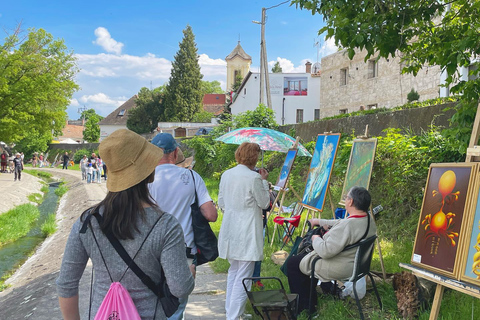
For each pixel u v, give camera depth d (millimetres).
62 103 29812
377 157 8562
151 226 1874
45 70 28234
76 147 60219
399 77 21594
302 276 4344
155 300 1921
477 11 5258
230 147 19938
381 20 4754
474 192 3135
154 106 67062
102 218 1867
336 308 4273
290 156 8102
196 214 3164
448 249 3244
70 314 1947
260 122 18984
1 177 29766
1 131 27359
